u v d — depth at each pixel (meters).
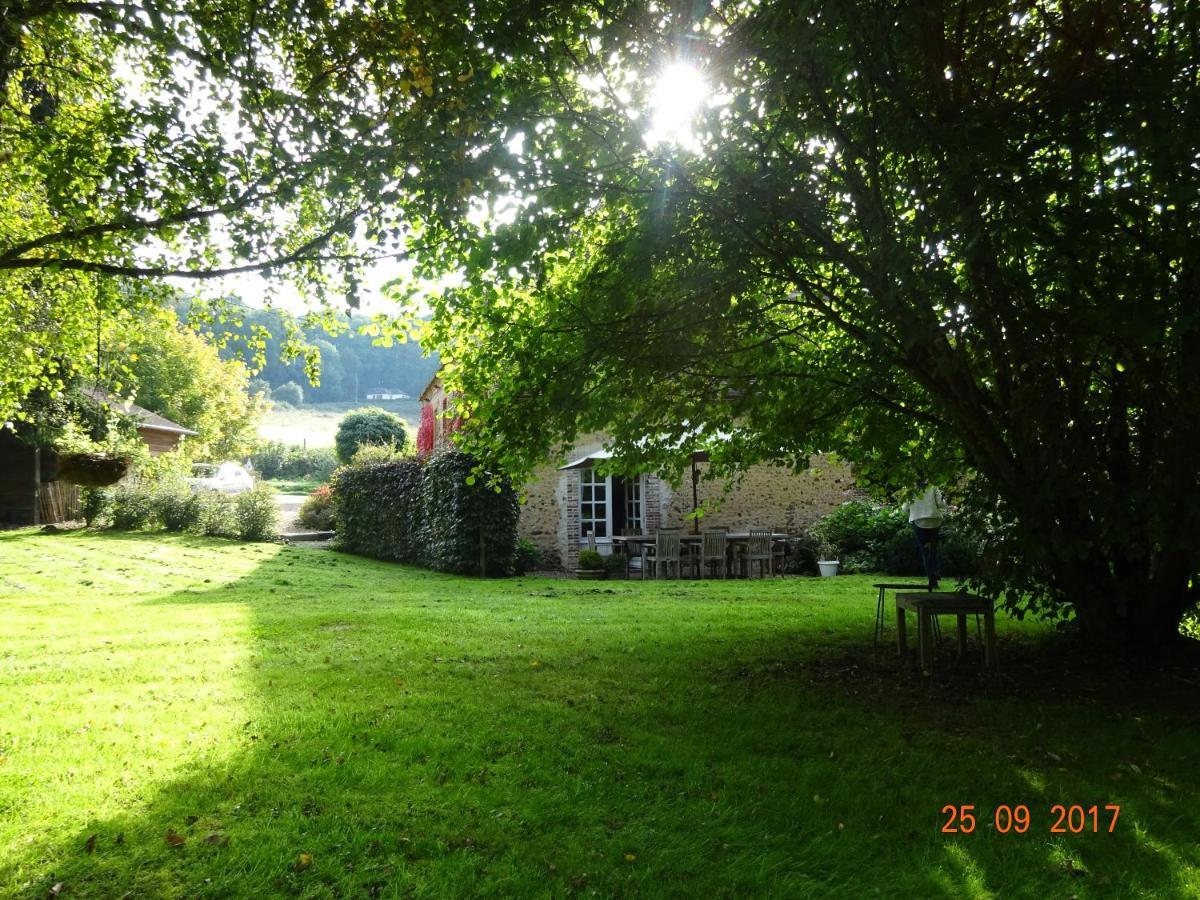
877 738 4.62
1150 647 6.25
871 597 11.17
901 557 15.12
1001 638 7.62
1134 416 6.00
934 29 4.55
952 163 4.16
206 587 12.33
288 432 74.12
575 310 6.05
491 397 6.41
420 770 4.05
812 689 5.73
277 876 3.01
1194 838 3.31
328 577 14.03
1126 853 3.19
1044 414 5.10
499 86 4.48
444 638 7.72
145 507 20.73
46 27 4.85
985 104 4.61
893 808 3.65
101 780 3.91
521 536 17.78
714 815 3.56
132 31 4.23
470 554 14.88
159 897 2.88
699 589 12.47
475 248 5.04
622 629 8.30
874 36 4.12
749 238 5.05
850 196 5.20
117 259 5.84
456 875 3.01
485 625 8.55
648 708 5.23
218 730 4.68
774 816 3.55
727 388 6.68
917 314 4.69
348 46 4.39
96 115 5.94
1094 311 4.21
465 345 6.93
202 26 4.32
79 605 10.16
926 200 4.40
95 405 12.74
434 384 22.50
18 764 4.11
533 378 6.23
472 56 4.14
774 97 4.54
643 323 5.83
